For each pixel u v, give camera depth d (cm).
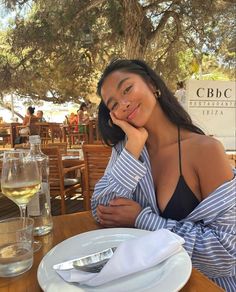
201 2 556
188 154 106
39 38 598
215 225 94
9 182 91
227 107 568
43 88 1003
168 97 113
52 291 61
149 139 114
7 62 700
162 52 732
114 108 108
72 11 557
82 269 67
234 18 606
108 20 600
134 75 108
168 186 105
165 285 61
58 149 309
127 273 64
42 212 98
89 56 712
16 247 75
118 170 106
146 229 96
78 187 360
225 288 94
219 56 822
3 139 941
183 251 73
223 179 100
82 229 102
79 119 1034
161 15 620
